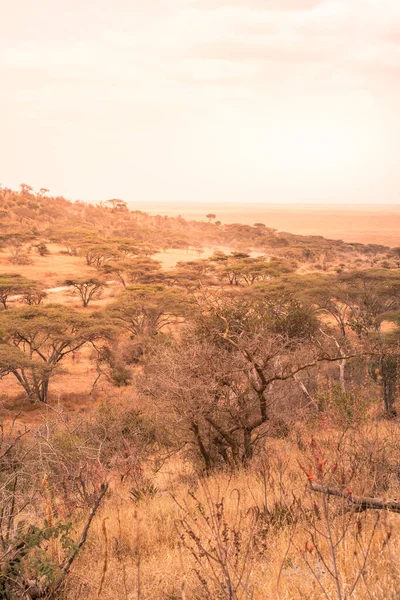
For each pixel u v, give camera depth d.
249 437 9.23
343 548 3.72
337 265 117.31
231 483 7.30
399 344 16.98
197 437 9.39
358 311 46.88
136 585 4.02
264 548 4.14
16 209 178.38
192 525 5.36
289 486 5.77
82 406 31.94
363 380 15.05
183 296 51.72
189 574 4.07
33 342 39.47
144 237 174.88
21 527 4.02
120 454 9.47
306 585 3.43
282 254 126.00
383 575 3.38
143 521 5.73
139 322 52.47
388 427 7.20
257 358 9.09
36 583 3.80
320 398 9.48
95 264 107.75
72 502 6.40
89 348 50.78
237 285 81.31
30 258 110.56
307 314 20.33
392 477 5.42
